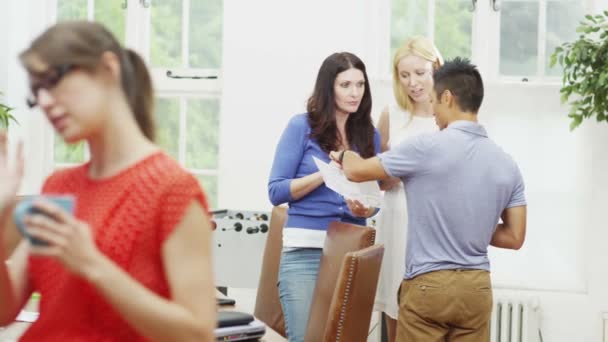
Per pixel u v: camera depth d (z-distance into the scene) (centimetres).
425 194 327
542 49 546
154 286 140
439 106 340
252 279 459
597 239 525
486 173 327
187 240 139
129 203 140
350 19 540
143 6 576
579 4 545
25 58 133
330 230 314
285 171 352
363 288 255
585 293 527
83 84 134
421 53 405
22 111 564
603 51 464
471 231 324
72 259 125
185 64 574
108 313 139
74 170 152
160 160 142
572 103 481
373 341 532
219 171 549
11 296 151
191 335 134
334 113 355
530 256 532
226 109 547
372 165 331
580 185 529
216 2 574
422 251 329
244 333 240
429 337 330
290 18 542
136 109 146
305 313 336
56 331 141
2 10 548
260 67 544
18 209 122
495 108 533
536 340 525
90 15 582
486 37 547
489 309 332
